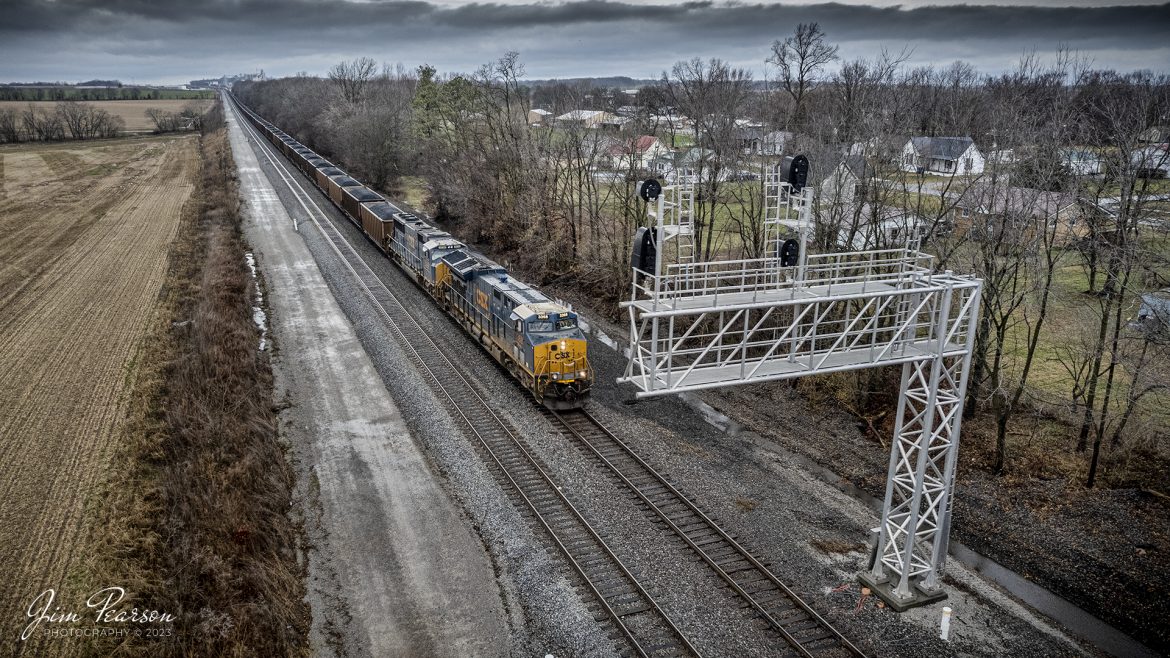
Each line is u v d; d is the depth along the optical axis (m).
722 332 16.23
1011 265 32.06
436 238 42.53
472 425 26.22
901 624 17.03
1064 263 27.23
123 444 23.53
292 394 29.05
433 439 25.34
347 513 20.80
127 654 14.55
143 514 19.48
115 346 33.06
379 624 16.41
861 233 33.69
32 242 54.56
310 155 90.94
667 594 17.45
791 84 50.59
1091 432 26.27
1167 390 23.08
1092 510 22.11
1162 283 23.27
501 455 24.17
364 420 26.88
